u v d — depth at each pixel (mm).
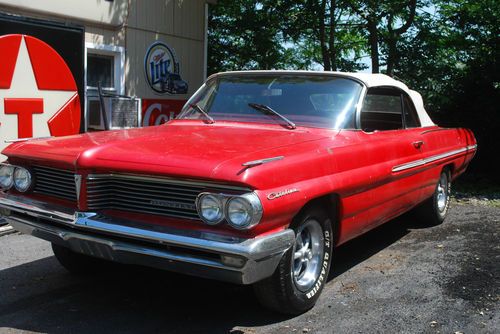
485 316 3852
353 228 4301
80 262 4512
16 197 3906
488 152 9844
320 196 3689
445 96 10086
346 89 4625
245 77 5062
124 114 8250
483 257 5230
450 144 6223
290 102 4594
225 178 3084
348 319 3762
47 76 6344
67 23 6723
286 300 3588
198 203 3162
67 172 3637
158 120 9625
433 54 10633
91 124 8195
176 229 3207
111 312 3852
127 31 8867
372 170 4270
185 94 10125
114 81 8852
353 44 12758
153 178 3312
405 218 6691
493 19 9703
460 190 9039
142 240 3275
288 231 3342
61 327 3588
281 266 3465
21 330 3529
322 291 4168
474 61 9938
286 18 11938
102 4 8336
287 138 3926
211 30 13672
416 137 5324
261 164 3240
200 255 3164
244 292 4270
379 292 4285
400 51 10719
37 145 3902
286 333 3529
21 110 6090
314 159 3654
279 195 3230
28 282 4398
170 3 9617
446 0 10508
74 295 4152
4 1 6965
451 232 6195
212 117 4727
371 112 4809
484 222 6715
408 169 4934
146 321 3711
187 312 3873
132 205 3443
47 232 3674
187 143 3678
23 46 6047
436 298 4168
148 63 9305
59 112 6527
